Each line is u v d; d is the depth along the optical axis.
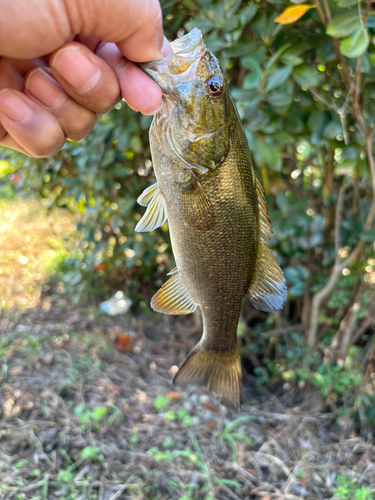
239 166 0.15
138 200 0.16
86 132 0.14
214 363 0.20
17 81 0.13
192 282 0.17
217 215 0.15
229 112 0.15
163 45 0.13
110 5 0.11
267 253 0.17
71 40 0.12
